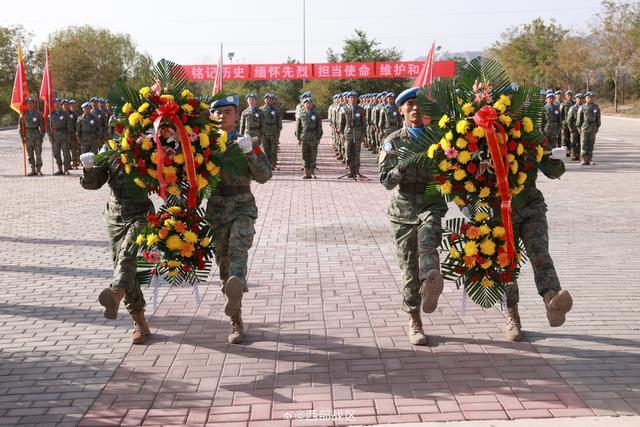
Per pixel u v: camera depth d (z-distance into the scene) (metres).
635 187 13.52
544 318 5.64
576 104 19.34
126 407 4.13
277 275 7.08
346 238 8.90
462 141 4.38
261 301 6.20
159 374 4.62
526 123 4.44
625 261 7.52
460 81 4.67
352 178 15.89
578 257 7.72
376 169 17.97
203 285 6.75
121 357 4.93
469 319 5.62
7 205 12.30
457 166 4.46
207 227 4.97
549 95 19.45
